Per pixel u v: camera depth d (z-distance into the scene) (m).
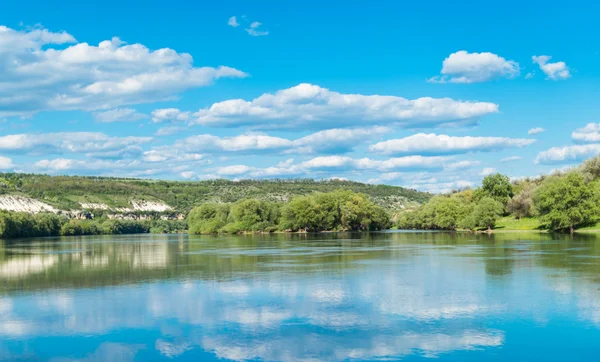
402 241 127.62
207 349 30.31
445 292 46.09
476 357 28.62
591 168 189.38
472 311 38.50
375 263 70.25
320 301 42.72
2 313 39.38
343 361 28.12
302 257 81.81
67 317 37.97
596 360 28.20
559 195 148.00
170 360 28.64
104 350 30.42
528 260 71.25
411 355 28.97
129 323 36.06
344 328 34.34
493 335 32.50
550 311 38.28
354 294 45.59
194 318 37.28
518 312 38.09
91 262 78.38
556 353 29.25
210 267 68.19
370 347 30.36
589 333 32.75
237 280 54.75
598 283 50.03
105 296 46.03
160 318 37.34
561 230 160.38
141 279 56.69
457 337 32.16
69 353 30.03
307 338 32.19
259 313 38.62
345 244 117.25
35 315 38.66
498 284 49.94
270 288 49.22
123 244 140.38
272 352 29.66
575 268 61.44
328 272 60.56
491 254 81.88
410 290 47.28
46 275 61.44
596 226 156.00
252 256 85.50
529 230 178.25
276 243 127.12
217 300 43.59
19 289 50.50
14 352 30.25
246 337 32.53
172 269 66.38
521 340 31.48
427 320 36.12
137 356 29.31
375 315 37.69
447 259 74.50
